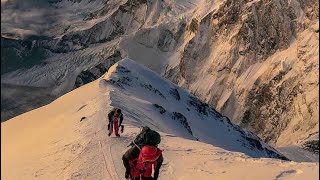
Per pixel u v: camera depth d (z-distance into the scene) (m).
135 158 10.37
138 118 47.53
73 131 31.22
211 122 88.69
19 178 22.34
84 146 24.88
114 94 59.09
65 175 19.81
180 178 16.06
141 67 94.38
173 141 24.06
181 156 19.09
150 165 10.30
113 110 26.47
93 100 53.12
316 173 13.57
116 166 19.53
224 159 17.89
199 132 76.31
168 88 92.19
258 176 14.19
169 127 57.19
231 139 84.81
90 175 18.84
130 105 55.81
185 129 64.12
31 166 23.81
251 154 81.44
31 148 30.84
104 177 18.20
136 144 10.38
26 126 54.38
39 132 42.38
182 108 84.88
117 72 81.62
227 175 15.17
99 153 22.52
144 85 83.38
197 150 20.52
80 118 38.84
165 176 16.62
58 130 35.44
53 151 25.81
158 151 10.34
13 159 28.73
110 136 26.80
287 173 14.16
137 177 10.42
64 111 53.00
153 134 10.34
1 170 26.22
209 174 15.78
